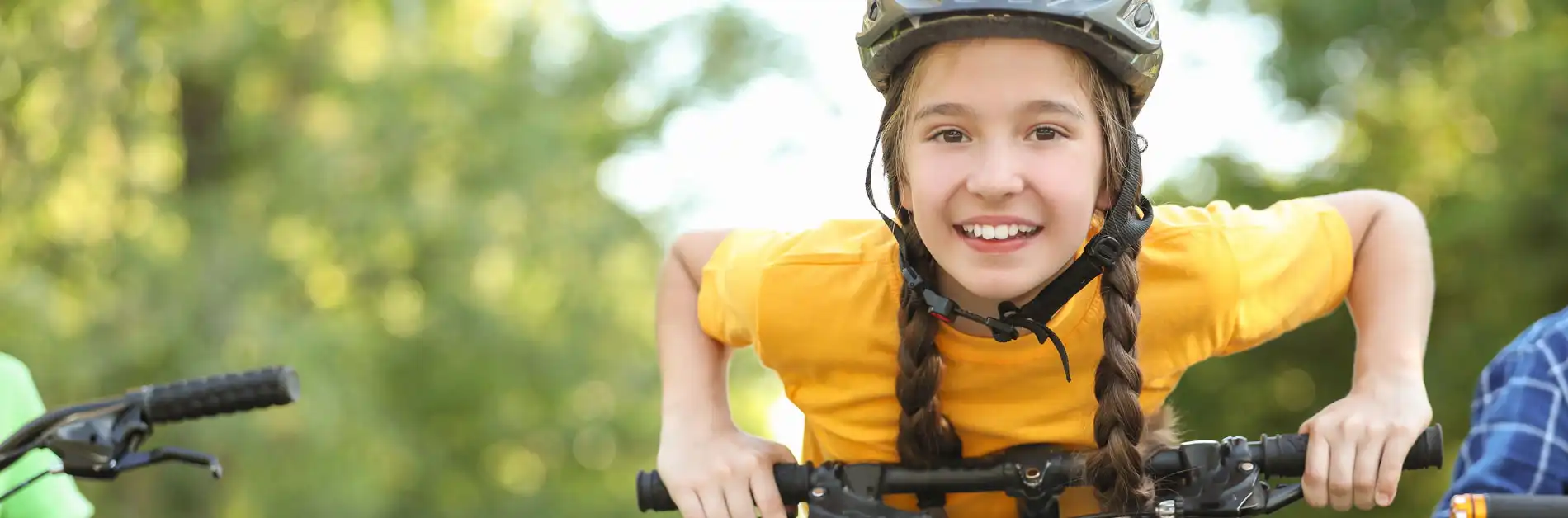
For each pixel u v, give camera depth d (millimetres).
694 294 2752
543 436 14305
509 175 12344
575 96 13281
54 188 11406
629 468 14734
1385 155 10281
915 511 2486
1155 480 2250
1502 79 8859
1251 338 2541
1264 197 10195
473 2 13602
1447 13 10141
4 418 2957
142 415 2180
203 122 12430
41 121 11523
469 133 12289
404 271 12891
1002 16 2123
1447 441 10094
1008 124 2145
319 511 11102
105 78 11375
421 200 12109
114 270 11477
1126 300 2285
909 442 2385
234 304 11320
